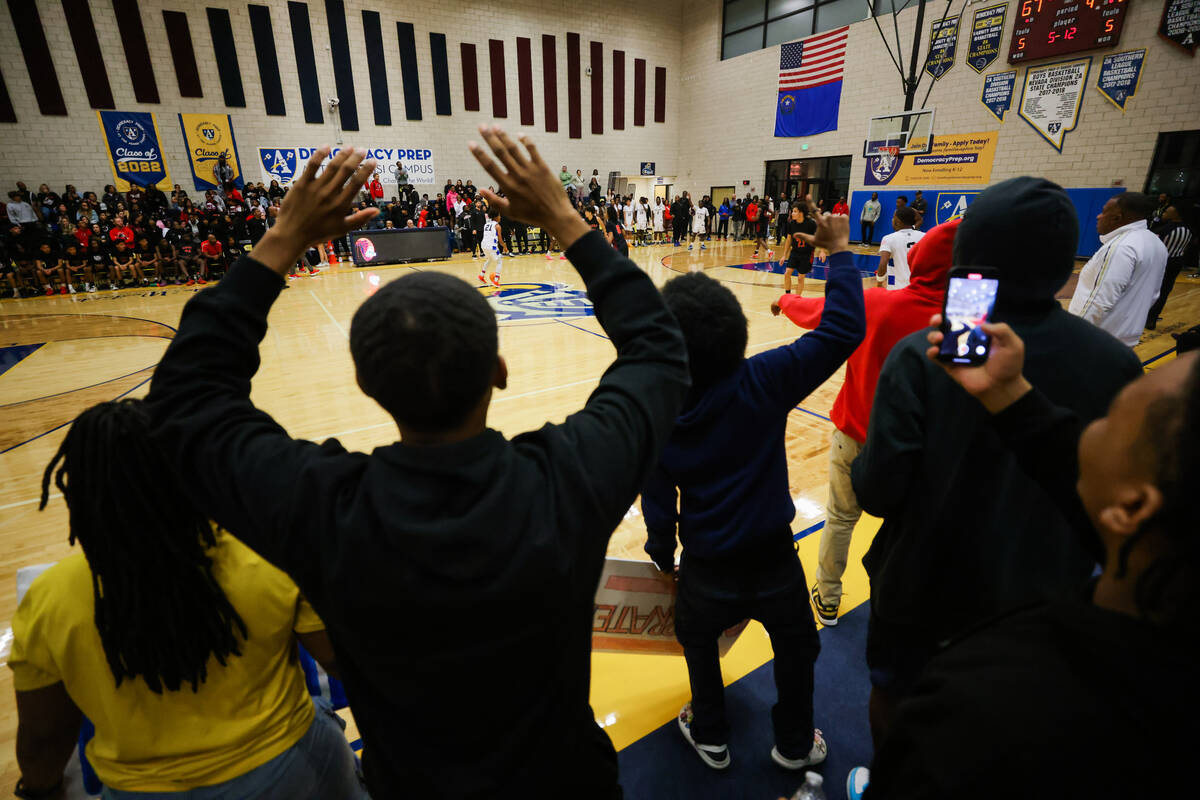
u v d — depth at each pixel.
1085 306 2.75
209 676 0.84
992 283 0.83
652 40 18.30
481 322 0.56
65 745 0.92
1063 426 0.77
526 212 0.75
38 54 12.05
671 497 1.44
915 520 1.07
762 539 1.35
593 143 18.22
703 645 1.52
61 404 5.04
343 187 0.69
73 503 0.75
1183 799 0.35
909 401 1.05
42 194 11.97
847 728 1.78
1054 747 0.36
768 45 16.52
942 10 12.52
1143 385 0.41
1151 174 10.44
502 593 0.53
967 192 12.85
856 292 1.32
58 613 0.78
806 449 3.93
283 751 0.91
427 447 0.57
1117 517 0.40
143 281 12.04
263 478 0.57
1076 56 10.91
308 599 0.58
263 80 13.98
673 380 0.69
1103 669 0.36
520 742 0.62
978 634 0.48
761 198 17.33
